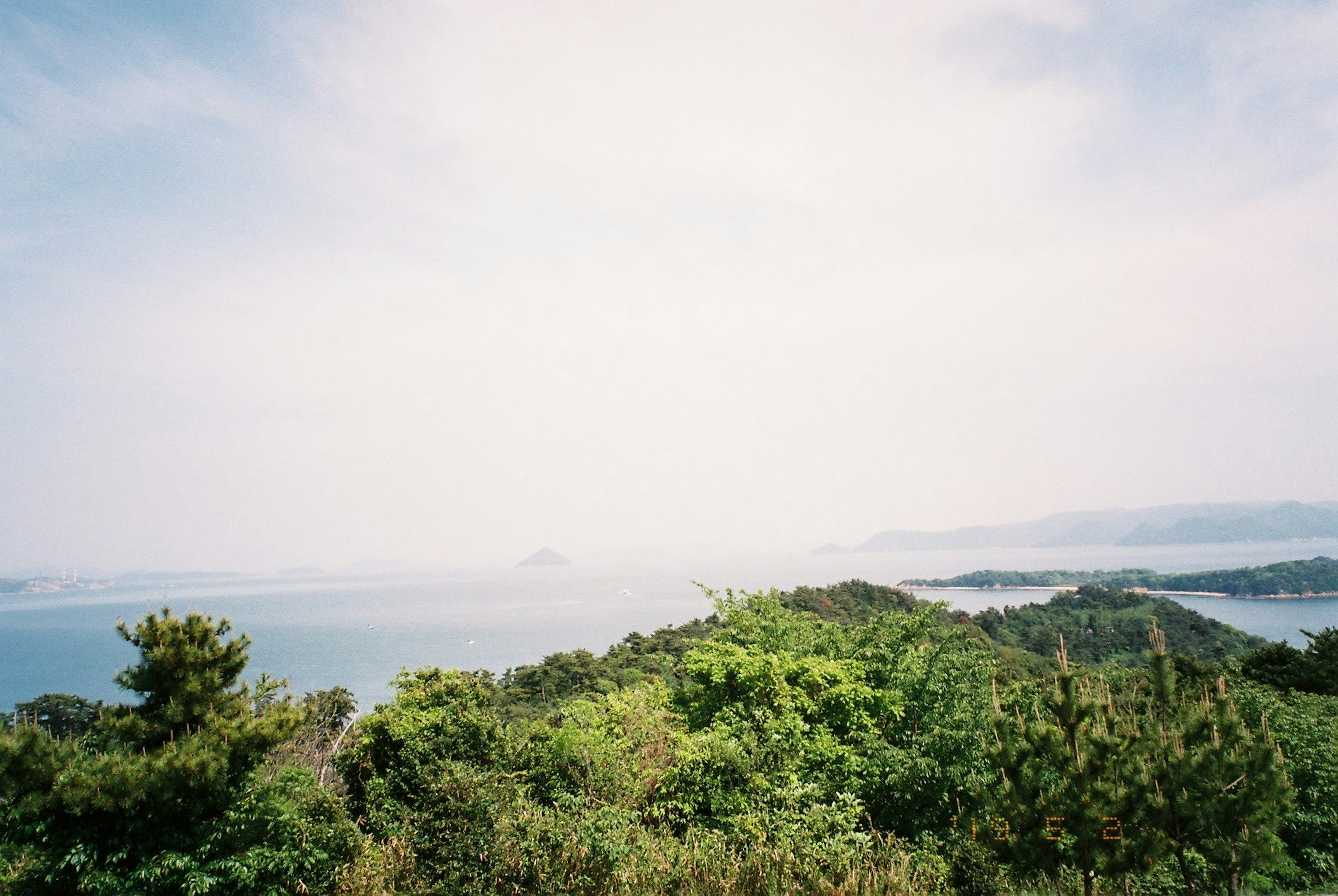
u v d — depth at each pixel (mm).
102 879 7859
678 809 11250
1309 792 10742
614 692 16016
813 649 17281
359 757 12492
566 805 10641
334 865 9133
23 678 112062
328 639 193125
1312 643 22562
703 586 19047
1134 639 68812
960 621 67312
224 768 8727
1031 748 8016
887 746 12125
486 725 12562
